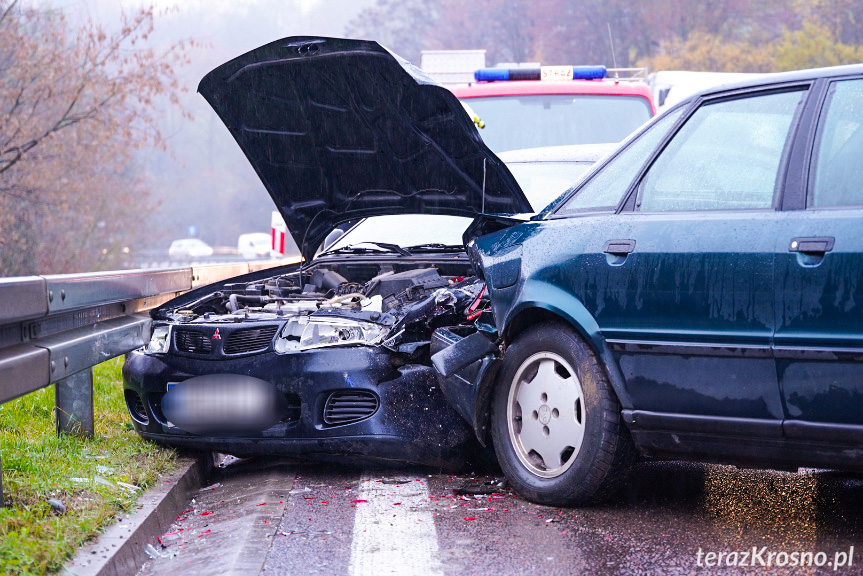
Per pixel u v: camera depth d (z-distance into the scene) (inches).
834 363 139.1
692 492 185.5
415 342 205.9
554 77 490.3
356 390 200.4
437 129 221.9
